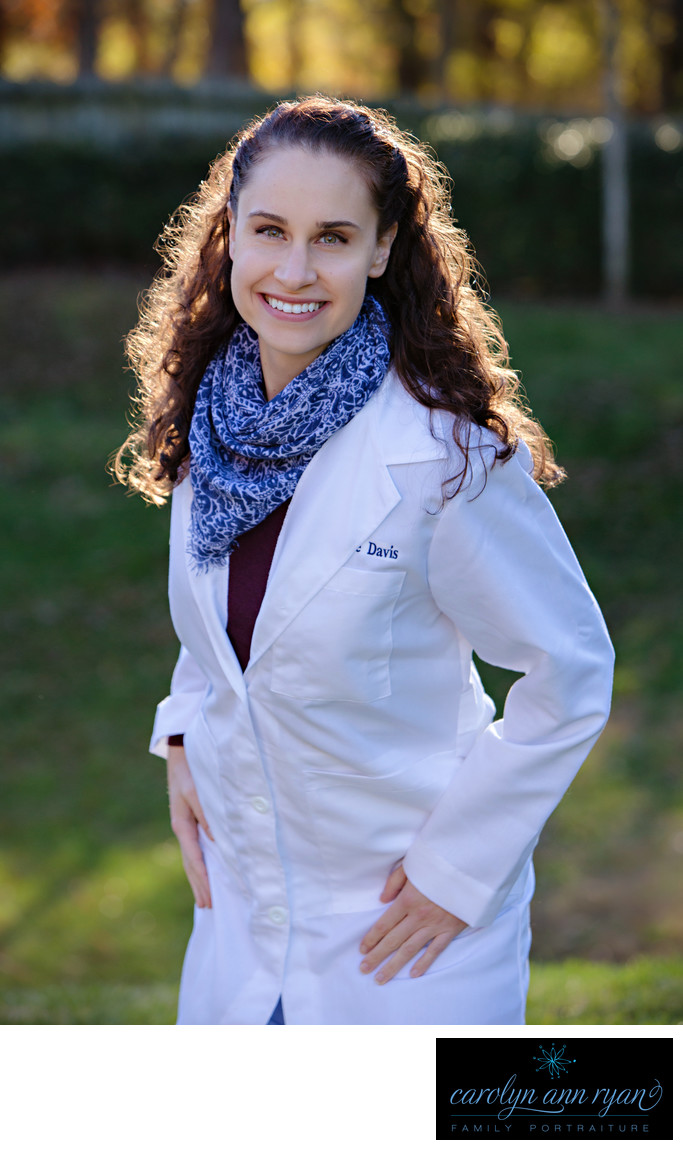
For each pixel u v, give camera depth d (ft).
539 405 33.58
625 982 11.64
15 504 29.45
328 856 5.94
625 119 46.42
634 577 27.07
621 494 29.81
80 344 37.63
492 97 94.07
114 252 46.55
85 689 23.48
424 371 5.45
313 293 5.24
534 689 5.53
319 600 5.38
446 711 5.92
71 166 45.60
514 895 6.18
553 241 46.62
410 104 48.21
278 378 5.69
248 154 5.33
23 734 22.12
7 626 25.17
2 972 16.24
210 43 67.31
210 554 5.76
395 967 5.89
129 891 18.12
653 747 21.48
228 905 6.50
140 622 25.61
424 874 5.78
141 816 20.07
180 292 6.33
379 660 5.50
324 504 5.41
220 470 5.65
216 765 6.18
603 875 18.31
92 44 70.33
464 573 5.37
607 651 5.74
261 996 6.15
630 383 34.91
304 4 96.53
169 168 45.93
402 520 5.30
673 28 76.43
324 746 5.64
